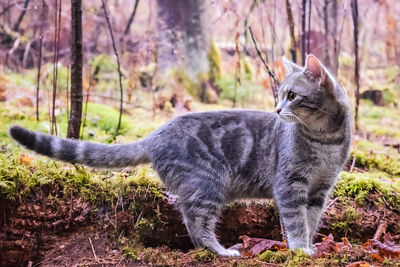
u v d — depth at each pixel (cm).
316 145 177
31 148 179
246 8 278
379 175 212
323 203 184
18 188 181
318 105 175
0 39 306
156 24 283
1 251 179
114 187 187
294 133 178
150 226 186
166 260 175
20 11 318
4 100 250
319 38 267
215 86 281
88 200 185
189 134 182
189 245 189
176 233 188
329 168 179
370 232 192
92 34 296
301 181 178
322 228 192
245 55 297
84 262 177
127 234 185
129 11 343
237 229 192
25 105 246
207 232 182
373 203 194
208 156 182
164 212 188
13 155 196
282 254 173
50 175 186
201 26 281
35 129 222
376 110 291
